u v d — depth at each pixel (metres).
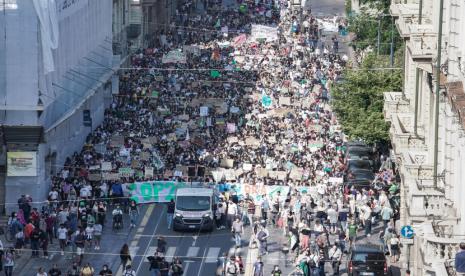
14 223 104.50
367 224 109.06
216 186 116.38
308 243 103.31
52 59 115.12
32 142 113.75
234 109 140.12
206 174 119.94
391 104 108.12
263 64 162.88
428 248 75.69
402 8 105.12
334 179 117.31
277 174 119.00
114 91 146.25
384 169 121.19
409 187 88.31
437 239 75.12
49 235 106.19
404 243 93.31
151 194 117.94
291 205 110.19
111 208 116.62
